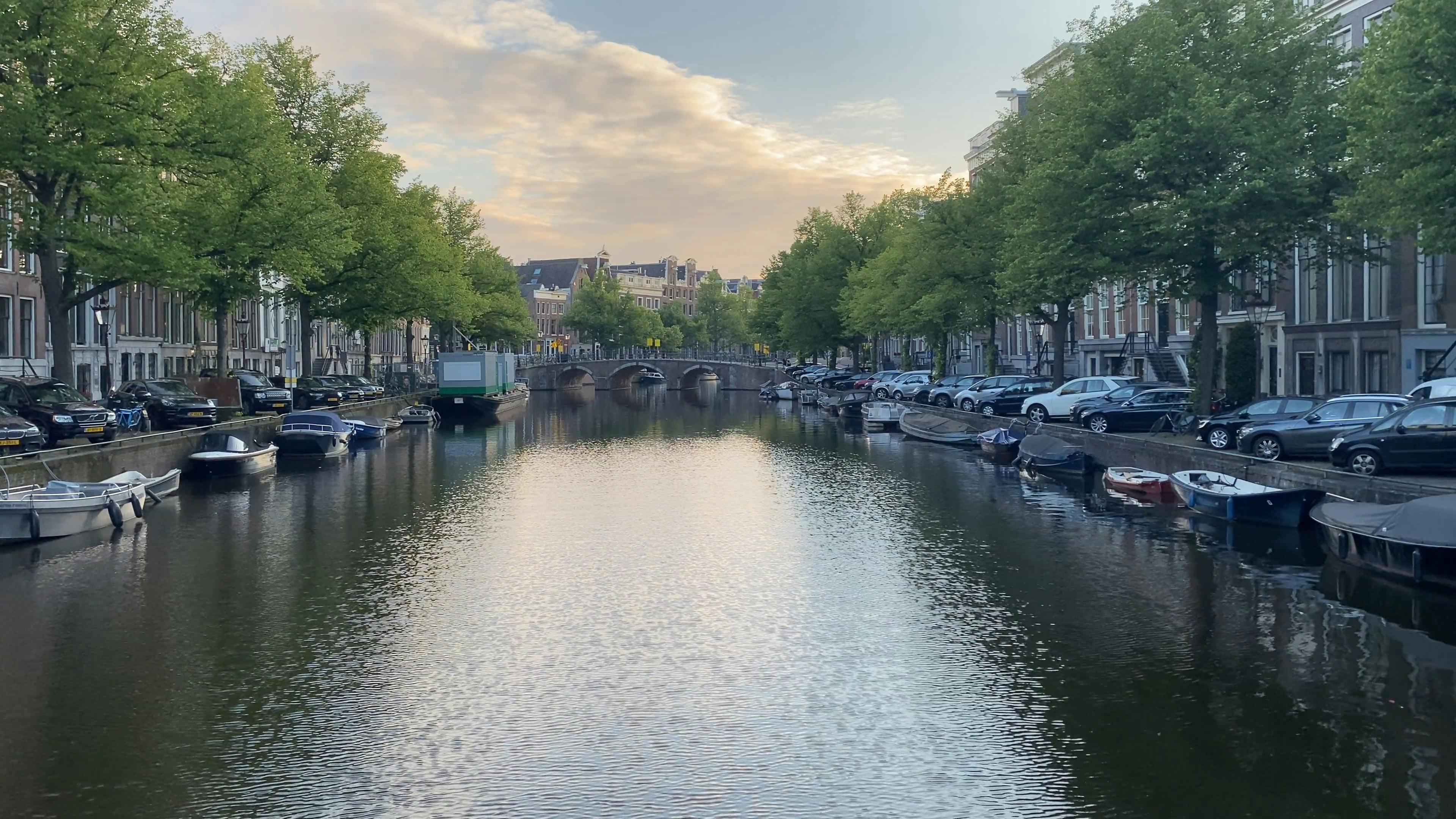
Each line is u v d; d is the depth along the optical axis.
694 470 34.94
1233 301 44.09
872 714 11.77
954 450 41.94
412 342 76.75
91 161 25.80
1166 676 12.84
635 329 124.19
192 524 23.36
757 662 13.61
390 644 14.37
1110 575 18.09
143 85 26.98
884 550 20.47
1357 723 11.29
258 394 42.06
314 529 22.89
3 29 24.97
